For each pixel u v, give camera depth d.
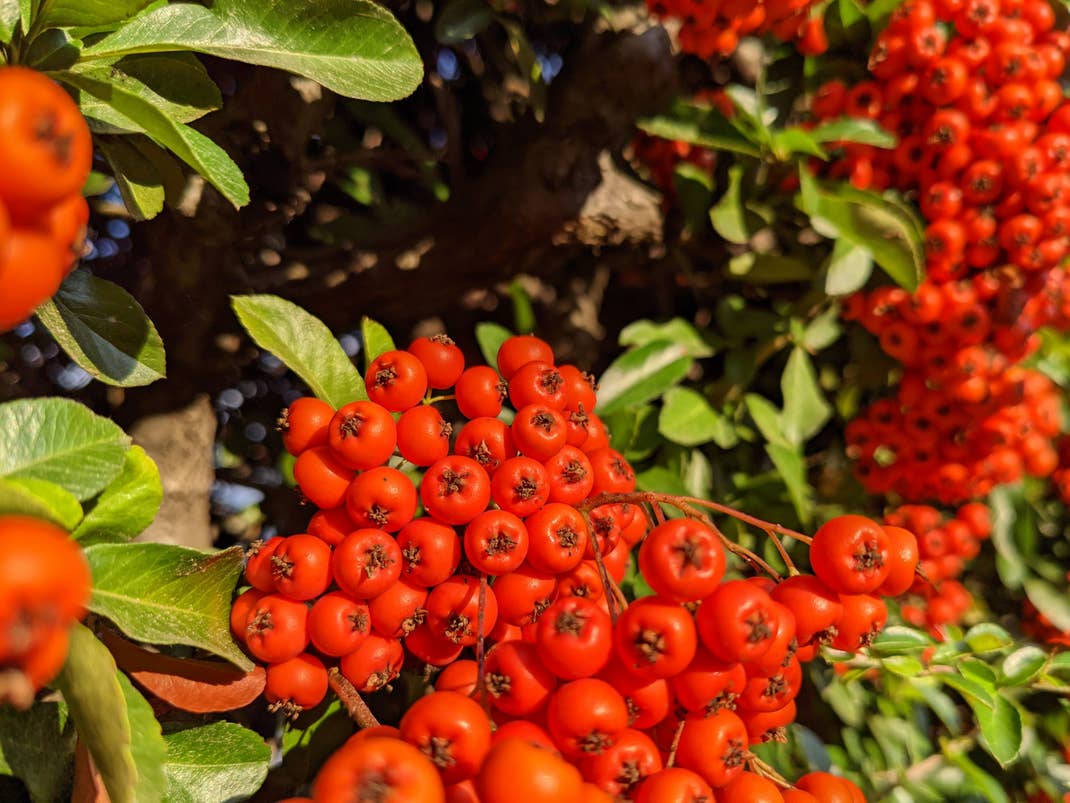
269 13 0.10
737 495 0.20
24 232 0.07
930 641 0.16
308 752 0.13
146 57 0.10
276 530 0.22
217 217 0.16
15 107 0.06
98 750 0.08
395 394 0.11
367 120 0.23
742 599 0.09
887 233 0.17
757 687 0.10
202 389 0.18
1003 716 0.15
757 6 0.17
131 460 0.10
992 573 0.25
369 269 0.20
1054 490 0.24
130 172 0.10
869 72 0.18
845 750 0.18
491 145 0.24
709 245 0.20
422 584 0.10
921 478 0.21
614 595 0.11
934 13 0.17
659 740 0.10
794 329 0.20
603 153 0.20
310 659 0.10
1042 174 0.16
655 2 0.16
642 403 0.19
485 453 0.11
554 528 0.10
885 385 0.22
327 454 0.11
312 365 0.12
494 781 0.08
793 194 0.19
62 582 0.06
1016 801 0.18
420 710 0.08
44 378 0.20
